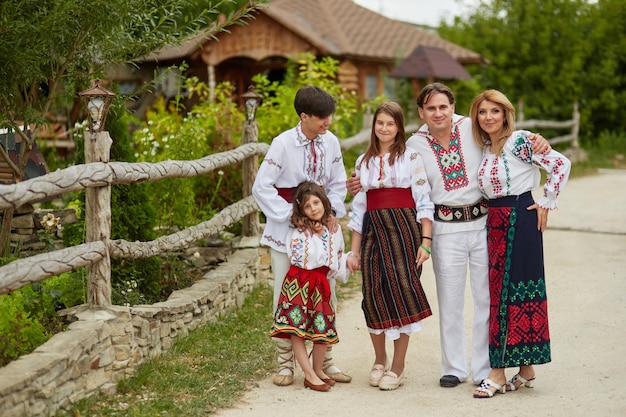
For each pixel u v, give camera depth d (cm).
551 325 616
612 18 2047
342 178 507
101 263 484
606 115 2047
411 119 1611
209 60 1698
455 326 491
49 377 403
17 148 626
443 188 478
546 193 461
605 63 1995
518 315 461
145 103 1731
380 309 474
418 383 498
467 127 477
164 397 455
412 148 482
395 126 469
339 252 483
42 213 664
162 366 500
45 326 484
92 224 482
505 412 441
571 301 684
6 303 468
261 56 1667
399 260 471
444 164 477
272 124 983
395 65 1744
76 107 1203
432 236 489
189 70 1844
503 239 464
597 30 2000
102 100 477
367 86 1766
